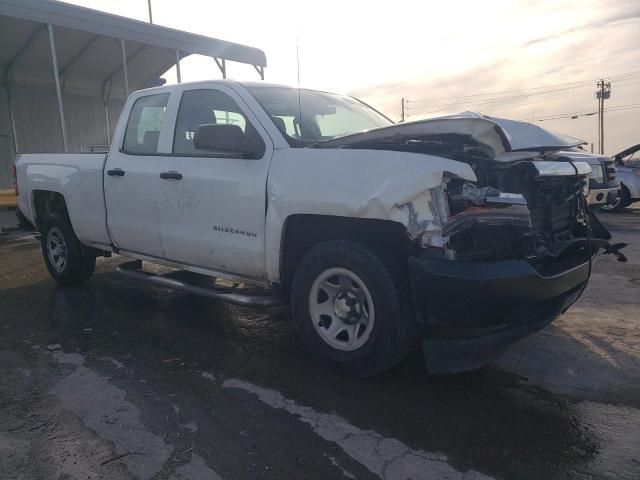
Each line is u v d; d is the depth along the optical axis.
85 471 2.51
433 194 2.95
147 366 3.74
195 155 4.23
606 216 12.53
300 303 3.60
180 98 4.50
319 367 3.69
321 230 3.62
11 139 17.22
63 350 4.06
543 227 3.49
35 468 2.54
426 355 3.16
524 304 2.99
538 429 2.85
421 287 2.96
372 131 3.35
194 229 4.21
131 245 4.92
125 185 4.77
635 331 4.30
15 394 3.32
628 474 2.45
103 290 5.87
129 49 15.62
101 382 3.48
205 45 14.64
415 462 2.56
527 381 3.43
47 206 6.22
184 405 3.15
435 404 3.13
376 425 2.90
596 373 3.54
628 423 2.90
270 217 3.62
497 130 2.97
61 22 11.59
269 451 2.65
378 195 3.03
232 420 2.96
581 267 3.44
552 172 3.34
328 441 2.74
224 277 4.16
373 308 3.23
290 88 4.49
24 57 15.67
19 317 4.91
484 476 2.45
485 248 3.04
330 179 3.29
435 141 3.27
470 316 2.92
